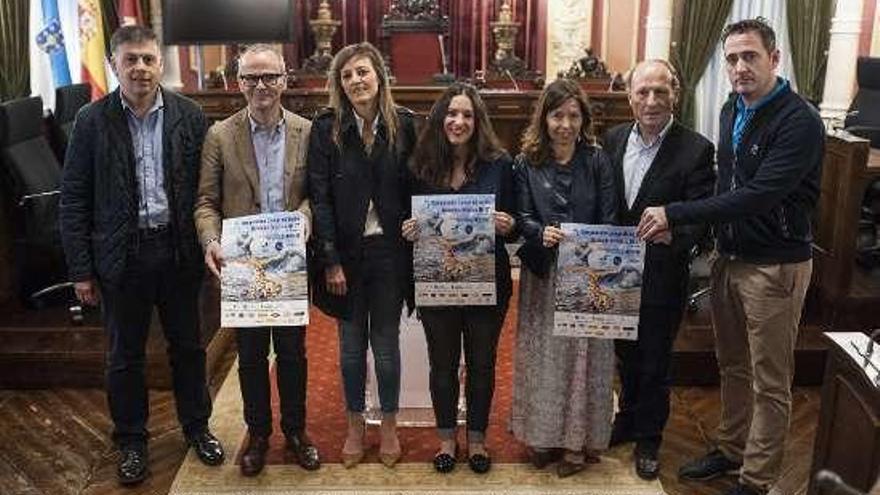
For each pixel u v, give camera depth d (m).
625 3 7.00
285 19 5.86
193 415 3.02
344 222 2.66
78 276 2.65
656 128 2.61
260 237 2.61
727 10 6.66
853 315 3.99
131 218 2.64
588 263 2.60
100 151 2.59
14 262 4.30
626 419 3.11
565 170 2.66
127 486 2.88
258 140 2.65
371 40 7.20
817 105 6.73
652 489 2.84
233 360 3.95
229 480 2.88
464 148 2.64
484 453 2.93
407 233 2.65
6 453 3.11
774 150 2.38
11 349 3.64
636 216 2.64
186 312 2.87
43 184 4.11
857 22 6.15
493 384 2.88
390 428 2.96
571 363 2.77
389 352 2.85
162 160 2.65
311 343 4.13
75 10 5.98
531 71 6.68
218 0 5.79
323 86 5.95
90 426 3.32
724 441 2.90
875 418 2.10
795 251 2.47
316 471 2.94
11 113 3.97
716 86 6.84
